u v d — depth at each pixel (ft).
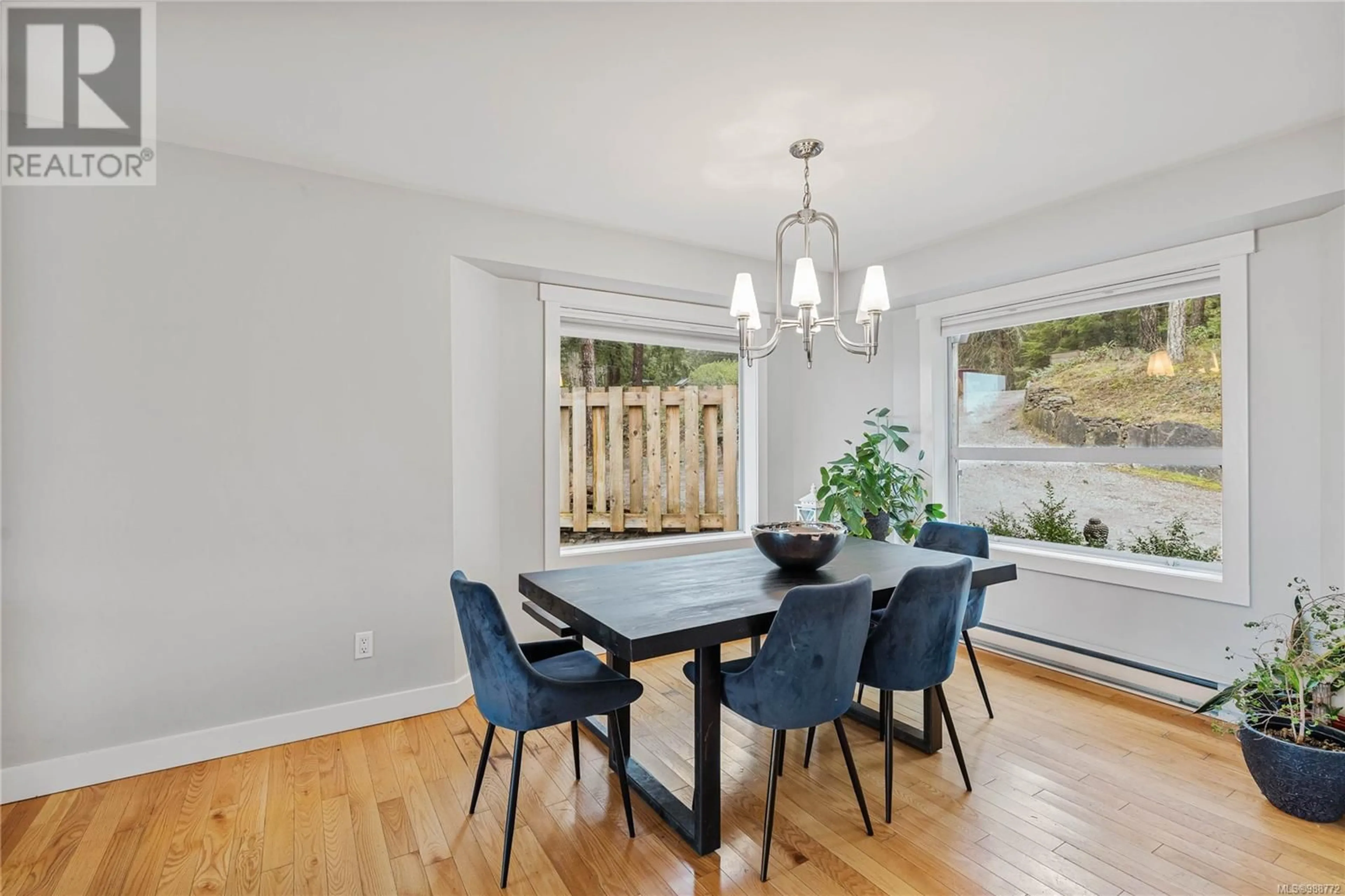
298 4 5.21
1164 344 9.91
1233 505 8.68
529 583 7.47
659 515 13.67
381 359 8.97
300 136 7.57
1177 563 9.77
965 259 11.27
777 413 14.62
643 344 13.19
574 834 6.38
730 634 5.87
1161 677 9.37
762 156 8.15
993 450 12.23
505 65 6.15
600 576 7.81
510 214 10.05
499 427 11.00
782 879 5.68
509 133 7.54
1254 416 8.50
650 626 5.70
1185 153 8.09
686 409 13.96
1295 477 8.13
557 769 7.70
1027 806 6.75
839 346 14.25
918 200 9.66
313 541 8.51
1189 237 8.86
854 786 6.28
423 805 6.88
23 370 6.92
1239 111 7.06
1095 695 9.69
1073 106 6.96
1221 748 7.98
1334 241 7.73
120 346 7.36
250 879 5.69
